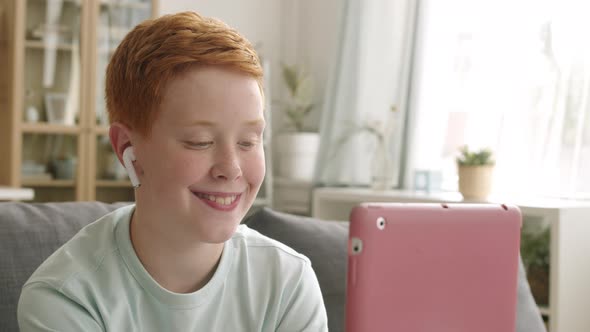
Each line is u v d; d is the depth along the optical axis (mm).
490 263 854
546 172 3119
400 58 3703
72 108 4191
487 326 851
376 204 798
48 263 940
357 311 788
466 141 3596
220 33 835
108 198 4316
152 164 842
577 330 2664
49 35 4109
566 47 3059
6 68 4094
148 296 932
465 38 3605
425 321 815
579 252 2660
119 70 869
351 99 3816
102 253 936
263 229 1500
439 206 826
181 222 840
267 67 4430
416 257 810
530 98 3201
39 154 4121
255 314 994
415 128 3605
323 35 4473
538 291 2832
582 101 3004
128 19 4301
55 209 1368
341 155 3824
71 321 879
